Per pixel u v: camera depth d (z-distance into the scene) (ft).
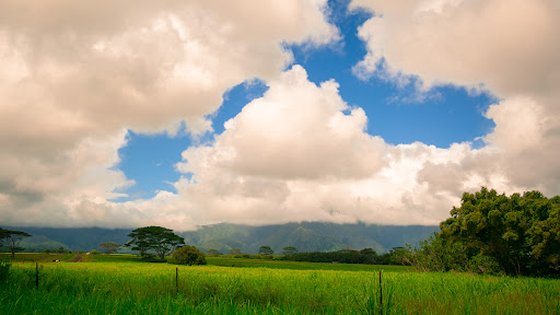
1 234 428.15
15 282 48.83
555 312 38.81
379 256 496.23
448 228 151.23
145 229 426.10
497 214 138.00
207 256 536.83
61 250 488.02
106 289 48.73
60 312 32.37
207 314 34.58
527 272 146.61
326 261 524.52
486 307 40.47
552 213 128.47
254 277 87.97
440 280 72.74
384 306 36.68
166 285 57.11
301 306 43.42
